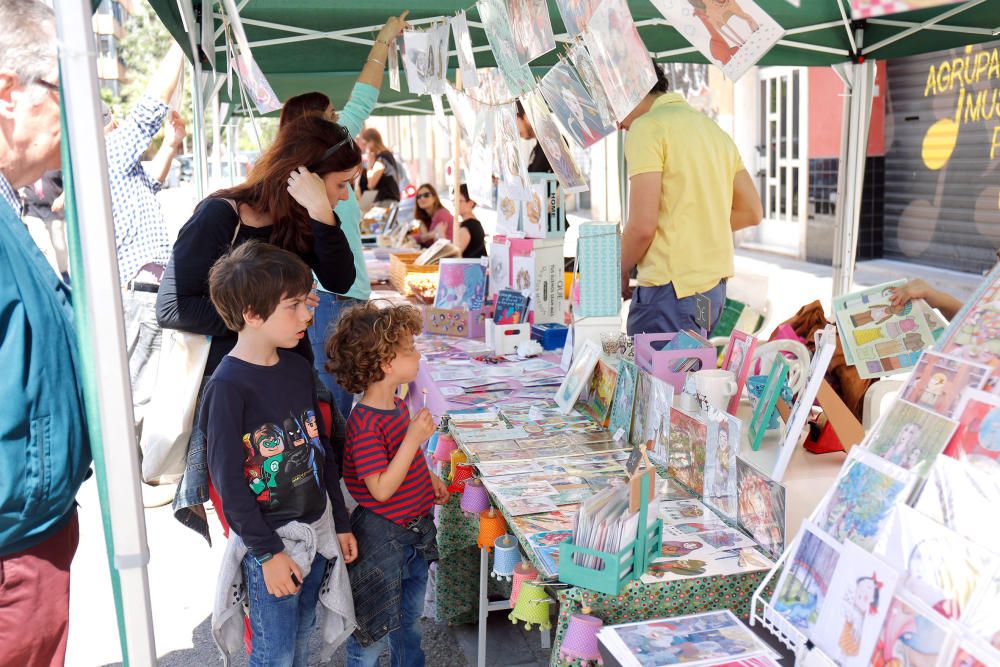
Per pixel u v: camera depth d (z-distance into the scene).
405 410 2.33
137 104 3.60
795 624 1.54
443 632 2.94
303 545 1.98
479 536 2.50
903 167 8.13
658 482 2.32
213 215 2.22
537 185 3.88
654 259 3.34
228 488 1.92
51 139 1.77
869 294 2.21
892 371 2.16
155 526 3.96
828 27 4.12
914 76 7.84
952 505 1.40
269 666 1.99
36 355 1.66
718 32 1.75
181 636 3.04
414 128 19.88
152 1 2.72
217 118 7.61
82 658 2.92
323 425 2.16
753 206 3.51
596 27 1.98
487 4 2.68
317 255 2.32
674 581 1.77
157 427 2.22
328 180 2.36
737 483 2.02
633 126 3.28
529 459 2.47
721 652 1.60
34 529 1.72
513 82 2.56
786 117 9.60
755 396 2.27
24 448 1.66
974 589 1.28
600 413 2.79
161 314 2.20
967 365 1.55
